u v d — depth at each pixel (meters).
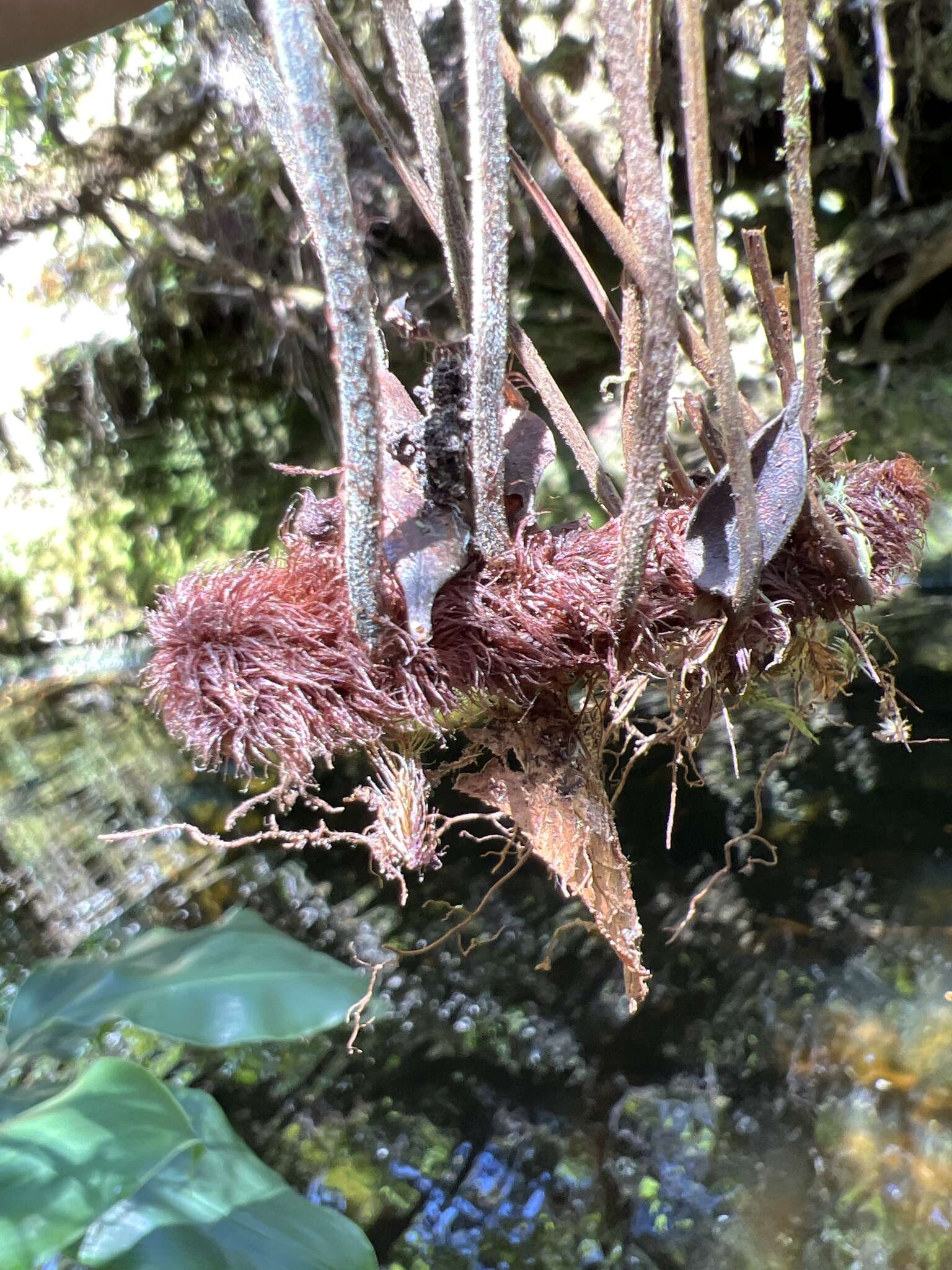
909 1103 0.20
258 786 0.32
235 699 0.09
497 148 0.09
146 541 0.44
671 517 0.11
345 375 0.08
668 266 0.08
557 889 0.27
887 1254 0.17
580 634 0.10
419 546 0.10
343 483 0.10
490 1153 0.20
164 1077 0.22
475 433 0.10
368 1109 0.22
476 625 0.10
